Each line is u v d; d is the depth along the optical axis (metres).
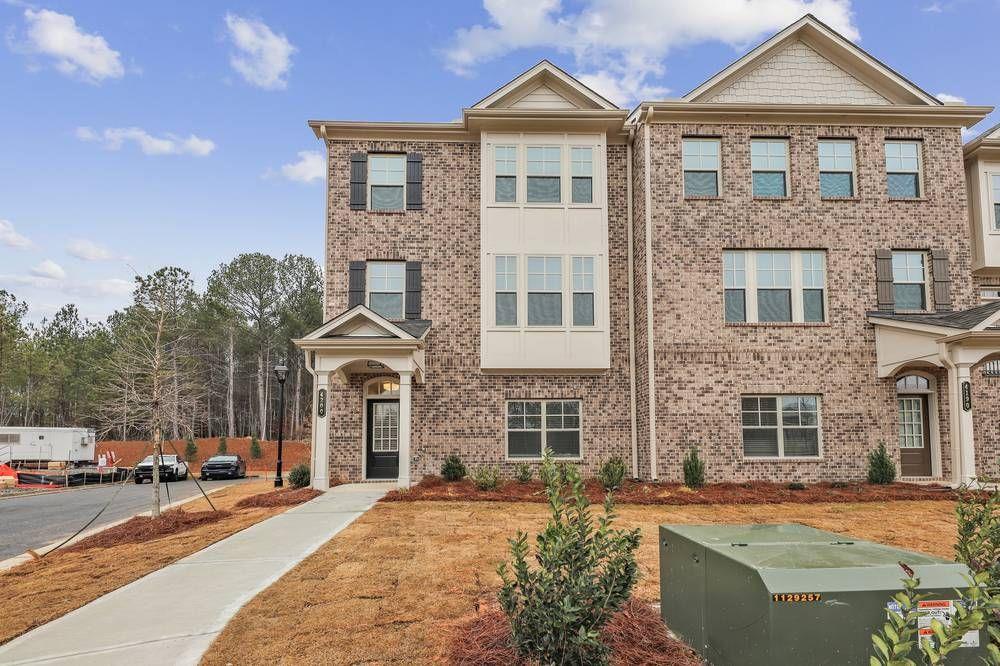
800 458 15.54
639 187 16.75
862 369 15.84
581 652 4.24
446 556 8.26
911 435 16.09
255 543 9.37
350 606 6.26
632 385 16.73
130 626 5.92
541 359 16.44
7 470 27.44
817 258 16.34
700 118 16.28
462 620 5.79
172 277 37.12
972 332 13.04
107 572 8.23
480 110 16.50
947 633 2.92
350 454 16.47
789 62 16.98
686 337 15.75
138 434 50.88
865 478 15.44
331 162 17.30
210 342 48.97
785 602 3.54
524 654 4.41
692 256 15.98
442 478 15.88
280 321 51.25
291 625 5.76
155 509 12.11
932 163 16.55
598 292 16.67
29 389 51.78
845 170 16.61
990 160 17.28
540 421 16.69
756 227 16.14
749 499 13.00
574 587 4.27
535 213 16.86
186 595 6.85
